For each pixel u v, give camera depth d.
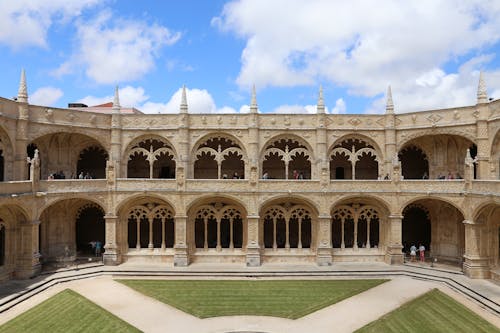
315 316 25.81
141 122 42.50
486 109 37.31
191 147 42.34
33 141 40.38
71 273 35.84
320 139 41.91
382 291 31.42
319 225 39.72
